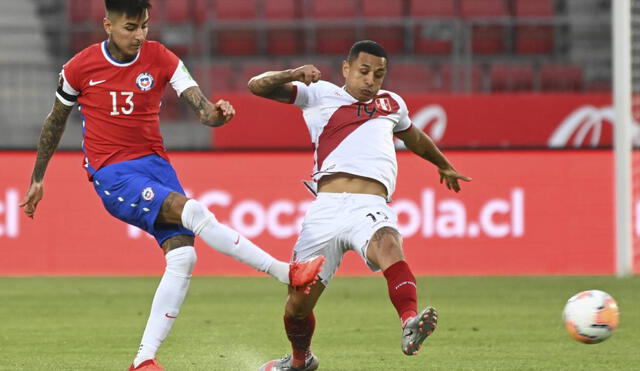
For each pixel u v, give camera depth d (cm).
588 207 4728
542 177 4731
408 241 4709
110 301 3775
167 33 7181
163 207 1845
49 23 7019
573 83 6850
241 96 5553
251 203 4722
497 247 4716
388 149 2003
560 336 2831
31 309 3534
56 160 4741
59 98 1936
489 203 4716
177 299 1883
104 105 1897
